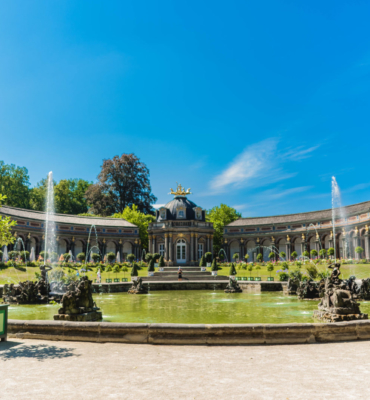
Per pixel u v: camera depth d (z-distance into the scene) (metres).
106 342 10.14
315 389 6.34
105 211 87.69
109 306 21.97
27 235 63.38
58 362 8.15
